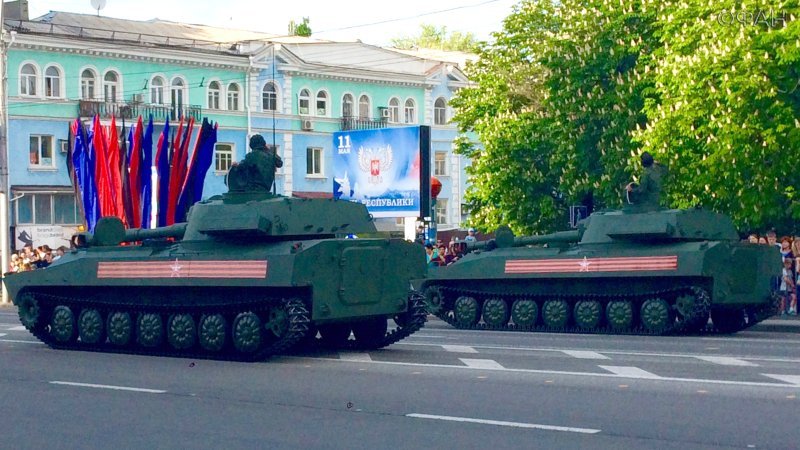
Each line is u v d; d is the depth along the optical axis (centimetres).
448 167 6038
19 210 4766
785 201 2661
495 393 1302
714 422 1090
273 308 1709
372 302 1781
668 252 2189
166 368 1630
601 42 3275
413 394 1305
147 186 3903
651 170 2297
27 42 4706
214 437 1052
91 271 1934
